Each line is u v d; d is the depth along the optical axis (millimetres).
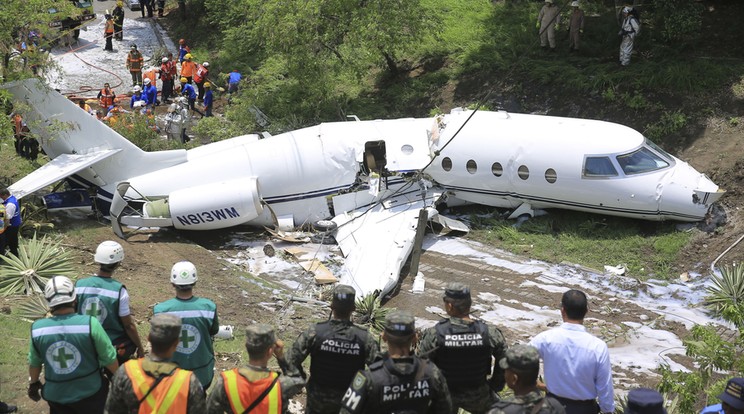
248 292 16016
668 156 19078
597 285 17344
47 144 19141
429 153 20078
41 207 18844
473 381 7062
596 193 18875
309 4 25688
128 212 19375
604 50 26656
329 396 6879
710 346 9867
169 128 25469
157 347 6137
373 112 27234
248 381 6199
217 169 19594
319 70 26812
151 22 40469
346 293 6848
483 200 20469
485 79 26797
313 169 19891
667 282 17375
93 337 6949
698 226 18797
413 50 29031
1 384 9734
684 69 23172
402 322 6160
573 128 19359
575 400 7305
